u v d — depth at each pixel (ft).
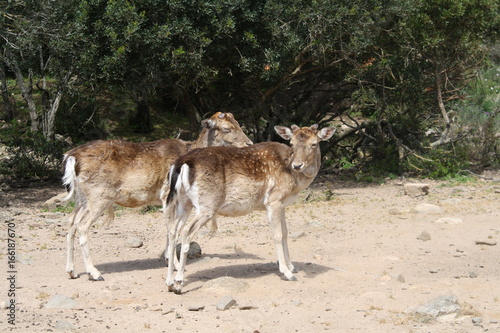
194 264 27.55
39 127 64.90
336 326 18.63
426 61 58.65
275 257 28.89
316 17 48.52
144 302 21.65
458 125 61.11
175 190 23.00
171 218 26.68
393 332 18.01
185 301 21.77
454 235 32.83
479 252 29.14
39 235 33.63
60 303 20.98
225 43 48.49
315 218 38.81
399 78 57.21
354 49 51.01
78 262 28.14
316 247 30.81
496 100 68.39
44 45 59.82
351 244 31.37
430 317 19.25
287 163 24.58
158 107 78.95
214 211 23.04
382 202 43.98
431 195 45.85
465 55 56.85
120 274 25.71
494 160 59.93
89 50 46.14
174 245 23.26
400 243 31.37
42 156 56.08
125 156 25.64
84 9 45.73
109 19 44.93
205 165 22.77
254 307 20.68
